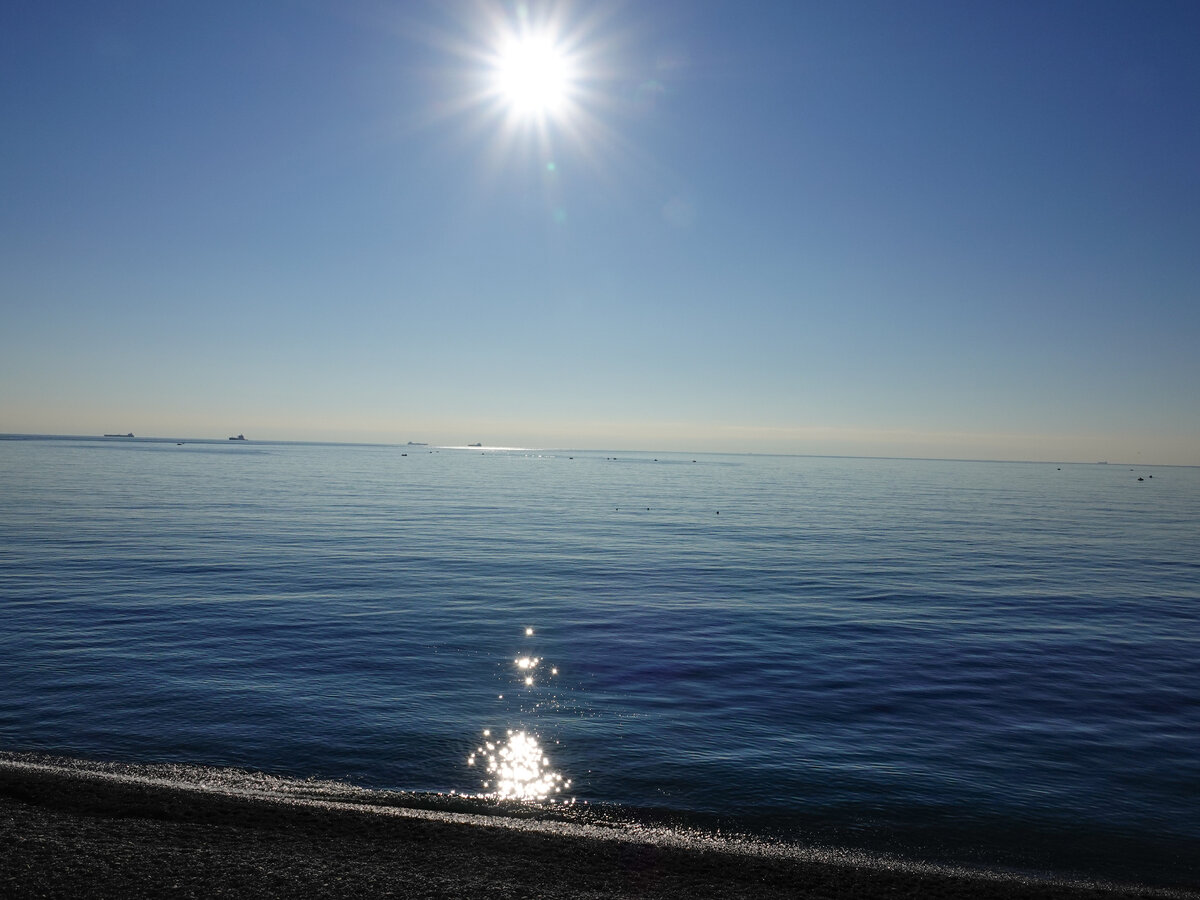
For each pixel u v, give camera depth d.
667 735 16.11
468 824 11.25
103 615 26.16
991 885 10.21
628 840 11.12
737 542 54.19
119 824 10.33
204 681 18.89
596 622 27.17
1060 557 49.44
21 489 90.12
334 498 90.50
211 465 180.75
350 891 8.77
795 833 11.87
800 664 22.09
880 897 9.67
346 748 14.91
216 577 34.50
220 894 8.47
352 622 26.03
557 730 16.27
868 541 56.44
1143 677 21.38
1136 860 11.32
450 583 34.69
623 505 89.88
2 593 29.81
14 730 15.22
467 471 193.75
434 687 19.09
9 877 8.46
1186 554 52.62
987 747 15.79
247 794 12.16
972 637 25.95
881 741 16.05
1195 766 14.95
